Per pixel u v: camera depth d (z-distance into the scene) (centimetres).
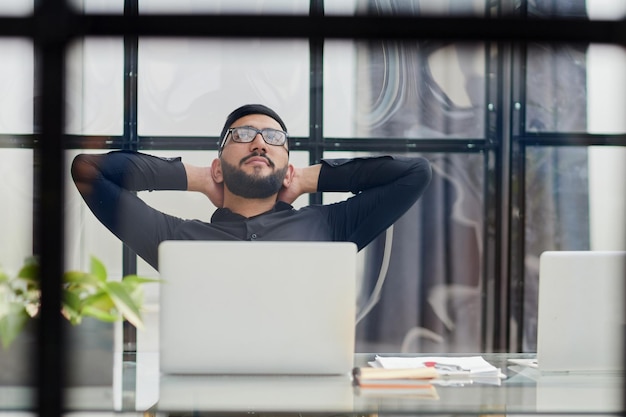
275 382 160
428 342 379
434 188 378
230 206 365
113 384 148
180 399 143
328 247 164
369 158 368
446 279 381
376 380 157
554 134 386
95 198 344
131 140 364
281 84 371
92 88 361
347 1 370
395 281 377
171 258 163
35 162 358
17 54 352
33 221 356
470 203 381
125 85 363
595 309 181
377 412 136
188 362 165
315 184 369
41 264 84
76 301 137
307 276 164
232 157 362
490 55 379
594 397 152
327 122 374
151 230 350
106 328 145
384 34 91
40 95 84
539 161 387
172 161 361
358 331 375
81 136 360
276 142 364
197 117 367
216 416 175
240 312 164
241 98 369
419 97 376
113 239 362
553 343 181
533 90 384
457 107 379
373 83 374
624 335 179
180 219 357
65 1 85
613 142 386
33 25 85
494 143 381
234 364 165
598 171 389
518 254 386
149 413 136
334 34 89
